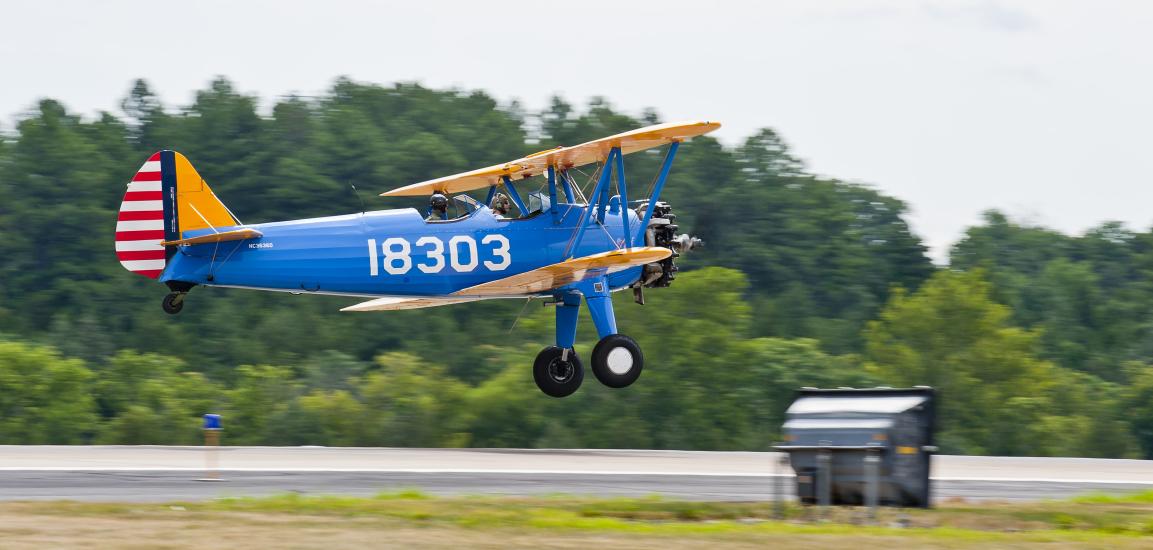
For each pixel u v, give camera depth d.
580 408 172.50
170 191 68.50
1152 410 192.38
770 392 177.00
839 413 47.72
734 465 71.62
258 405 171.88
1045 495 59.97
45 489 53.84
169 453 72.69
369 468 64.94
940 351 187.62
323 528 41.19
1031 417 182.38
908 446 47.03
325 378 180.88
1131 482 68.50
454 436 163.62
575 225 70.62
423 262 68.88
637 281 74.06
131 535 39.25
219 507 46.12
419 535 40.09
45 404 167.12
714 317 182.12
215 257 68.25
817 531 42.22
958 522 45.94
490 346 199.25
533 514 45.31
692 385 175.50
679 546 38.81
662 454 82.25
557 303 73.00
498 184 74.62
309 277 68.31
